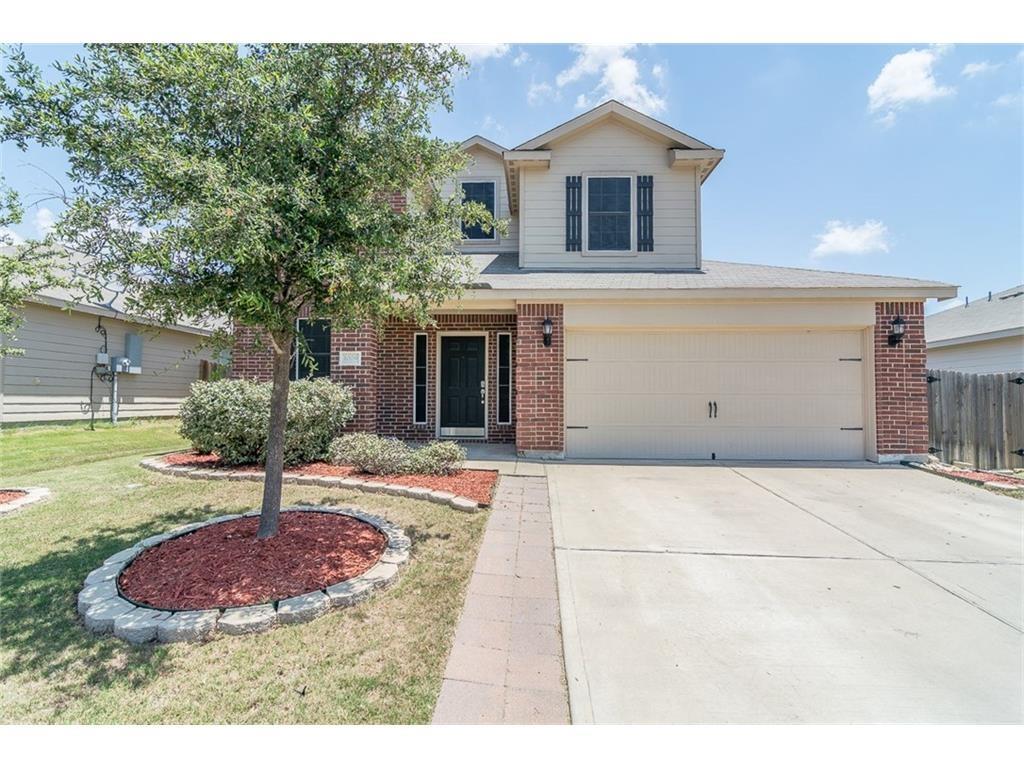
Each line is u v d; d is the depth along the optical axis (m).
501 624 2.98
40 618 2.92
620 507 5.53
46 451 8.18
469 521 4.86
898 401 8.08
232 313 3.30
